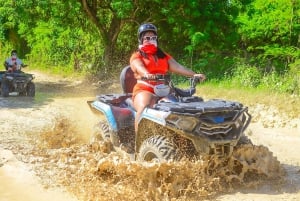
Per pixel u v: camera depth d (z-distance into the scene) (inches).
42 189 229.1
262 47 685.3
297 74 565.9
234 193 219.0
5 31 1561.3
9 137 342.0
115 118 264.8
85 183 230.5
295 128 385.1
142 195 208.5
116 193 211.0
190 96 250.5
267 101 471.2
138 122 236.8
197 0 783.1
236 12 800.3
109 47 909.2
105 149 273.1
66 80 960.3
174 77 730.8
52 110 485.7
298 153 303.6
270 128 388.8
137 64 250.2
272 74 604.1
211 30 789.2
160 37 888.9
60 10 882.1
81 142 315.3
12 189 231.5
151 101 241.0
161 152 221.0
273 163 237.9
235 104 227.0
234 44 816.3
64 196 218.8
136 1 828.6
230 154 224.5
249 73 630.5
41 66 1250.6
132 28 938.1
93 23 924.0
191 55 800.9
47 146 312.0
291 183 234.8
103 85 813.2
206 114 220.4
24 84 646.5
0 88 654.5
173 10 805.9
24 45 1560.0
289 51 647.1
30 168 261.3
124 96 278.4
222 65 767.7
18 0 850.1
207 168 221.5
